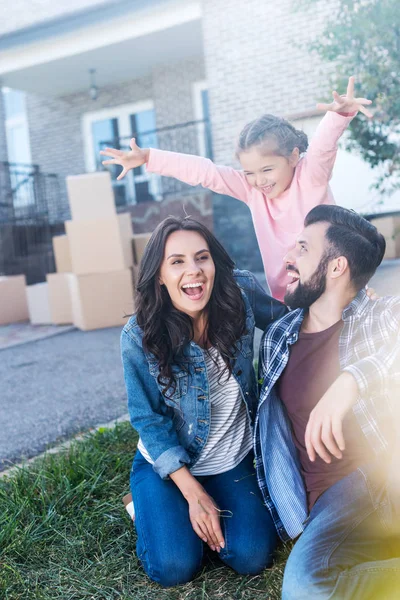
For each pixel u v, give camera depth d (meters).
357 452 1.71
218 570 1.89
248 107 8.95
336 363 1.74
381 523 1.61
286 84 8.63
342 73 4.29
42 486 2.40
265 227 2.42
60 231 11.20
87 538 2.12
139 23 9.69
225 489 1.95
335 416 1.55
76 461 2.65
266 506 1.90
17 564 1.98
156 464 1.87
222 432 1.97
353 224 1.71
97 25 9.84
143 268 1.85
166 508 1.86
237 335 1.89
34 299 8.02
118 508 2.31
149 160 2.45
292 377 1.80
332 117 2.14
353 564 1.53
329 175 2.27
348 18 4.52
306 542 1.56
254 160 2.20
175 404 1.91
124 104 12.55
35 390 4.65
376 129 4.62
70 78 11.95
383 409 1.66
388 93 4.15
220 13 8.95
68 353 5.91
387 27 3.96
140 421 1.91
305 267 1.73
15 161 14.45
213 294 1.88
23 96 13.59
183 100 11.70
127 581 1.88
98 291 7.05
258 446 1.86
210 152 11.55
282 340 1.81
